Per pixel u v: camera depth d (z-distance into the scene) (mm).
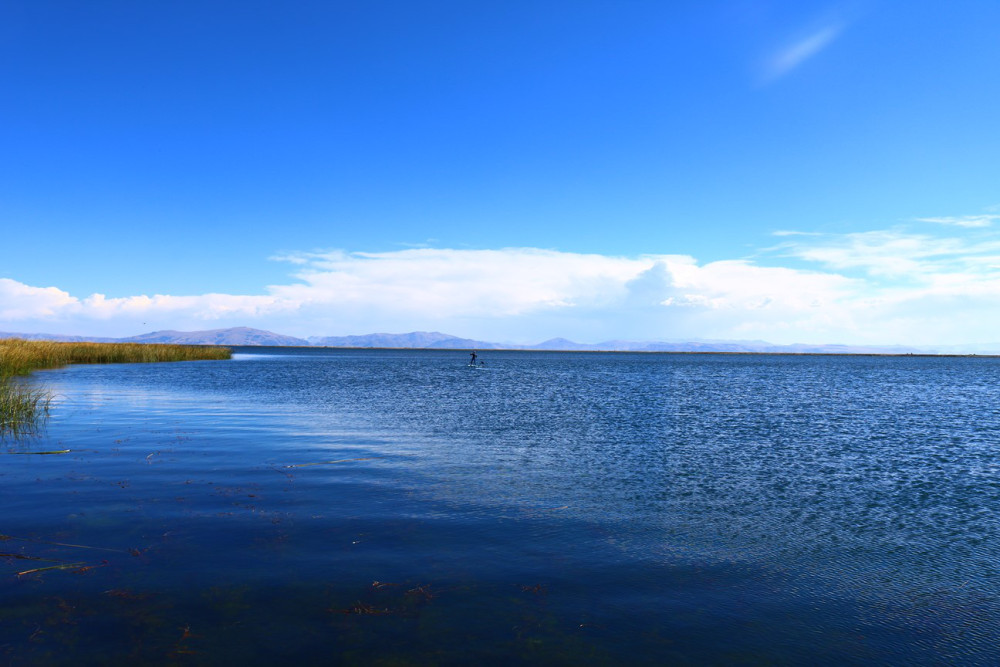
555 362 130250
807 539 8867
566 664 5023
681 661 5199
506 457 14805
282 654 5023
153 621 5523
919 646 5699
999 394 42500
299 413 23156
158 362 66188
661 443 17562
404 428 19656
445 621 5730
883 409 29562
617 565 7504
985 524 9789
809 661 5332
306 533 8273
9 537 7770
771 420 23875
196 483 11086
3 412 19250
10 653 4902
